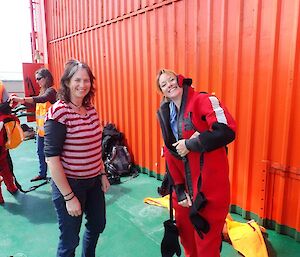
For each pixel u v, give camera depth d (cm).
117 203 357
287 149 266
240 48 291
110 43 496
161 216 323
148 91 420
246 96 293
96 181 198
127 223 308
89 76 179
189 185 183
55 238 282
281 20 256
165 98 193
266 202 290
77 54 621
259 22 272
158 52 396
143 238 279
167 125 186
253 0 274
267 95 273
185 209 199
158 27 389
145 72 423
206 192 171
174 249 206
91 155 185
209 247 178
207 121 162
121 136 485
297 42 246
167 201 350
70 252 189
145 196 376
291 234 277
